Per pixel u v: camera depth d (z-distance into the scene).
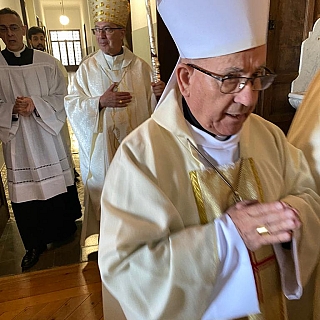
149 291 0.68
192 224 0.76
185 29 0.68
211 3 0.62
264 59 0.67
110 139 2.22
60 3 4.94
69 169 2.59
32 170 2.34
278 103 2.99
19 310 1.95
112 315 0.88
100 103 2.13
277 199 0.83
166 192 0.74
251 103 0.65
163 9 0.72
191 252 0.66
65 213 2.59
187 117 0.79
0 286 2.16
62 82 2.47
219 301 0.72
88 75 2.26
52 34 5.04
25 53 2.32
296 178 0.89
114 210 0.73
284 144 0.91
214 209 0.75
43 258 2.47
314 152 0.92
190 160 0.77
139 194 0.71
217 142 0.77
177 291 0.66
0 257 2.54
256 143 0.86
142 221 0.70
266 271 0.81
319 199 0.87
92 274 2.23
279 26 2.77
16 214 2.39
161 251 0.68
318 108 0.95
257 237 0.66
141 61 2.32
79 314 1.90
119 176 0.75
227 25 0.62
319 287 0.95
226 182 0.77
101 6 2.08
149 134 0.77
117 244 0.68
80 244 2.50
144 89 2.28
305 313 1.01
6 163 2.35
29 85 2.30
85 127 2.21
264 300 0.81
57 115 2.42
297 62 2.91
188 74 0.71
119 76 2.24
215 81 0.65
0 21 2.21
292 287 0.79
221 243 0.67
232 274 0.69
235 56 0.63
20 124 2.28
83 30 5.10
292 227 0.65
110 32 2.14
